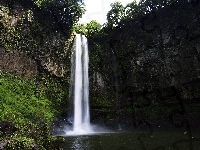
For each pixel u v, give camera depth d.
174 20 28.23
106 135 19.55
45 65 27.14
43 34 27.81
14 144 10.85
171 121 27.23
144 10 29.83
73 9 29.06
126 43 30.75
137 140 15.76
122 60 30.52
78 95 28.70
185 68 27.45
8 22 25.14
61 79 28.17
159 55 28.91
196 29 26.80
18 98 21.91
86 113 28.61
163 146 13.00
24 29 26.27
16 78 24.19
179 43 27.83
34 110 21.42
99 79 30.39
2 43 24.28
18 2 26.67
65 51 29.36
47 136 12.28
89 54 31.33
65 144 14.34
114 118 28.48
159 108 28.12
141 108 28.59
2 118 13.59
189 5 27.17
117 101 29.58
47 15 28.61
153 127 26.48
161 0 28.48
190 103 27.70
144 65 29.59
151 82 29.19
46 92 26.16
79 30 31.98
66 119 26.03
